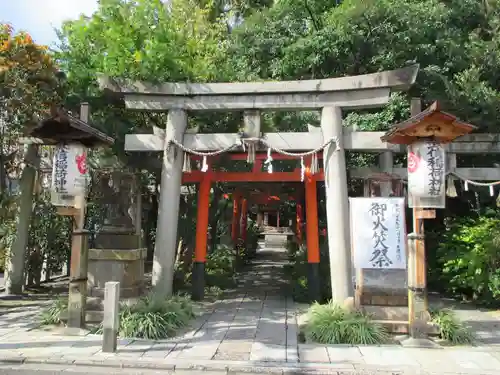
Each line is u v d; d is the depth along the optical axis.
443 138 7.39
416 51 12.57
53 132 7.60
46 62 10.12
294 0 14.81
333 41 12.77
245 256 20.38
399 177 10.09
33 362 6.25
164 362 6.17
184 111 9.93
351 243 8.13
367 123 12.33
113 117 11.17
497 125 11.35
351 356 6.57
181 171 10.03
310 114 12.52
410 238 7.55
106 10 10.49
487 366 6.16
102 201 9.20
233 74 12.44
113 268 8.70
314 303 9.30
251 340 7.36
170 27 10.70
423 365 6.18
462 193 13.13
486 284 10.34
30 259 12.73
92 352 6.60
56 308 8.54
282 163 13.95
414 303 7.31
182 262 13.96
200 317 9.09
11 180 12.59
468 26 13.95
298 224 16.48
